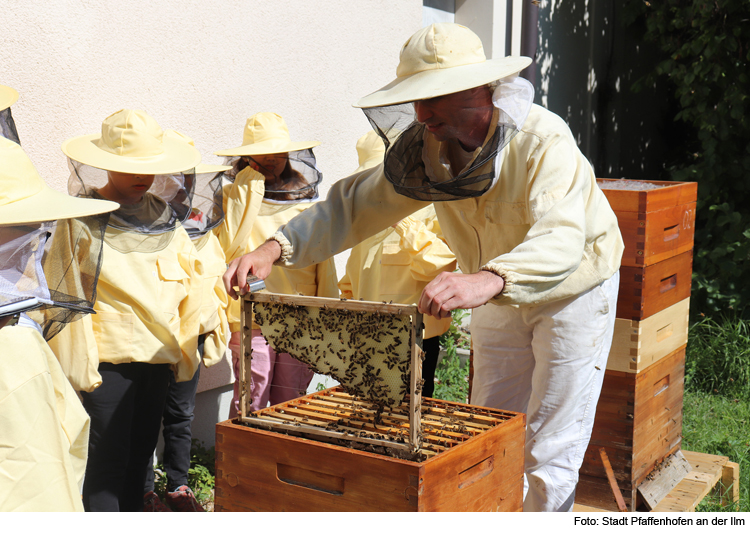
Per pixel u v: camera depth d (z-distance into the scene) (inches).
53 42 109.2
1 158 57.4
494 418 71.4
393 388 61.9
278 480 65.6
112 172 91.0
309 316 65.2
